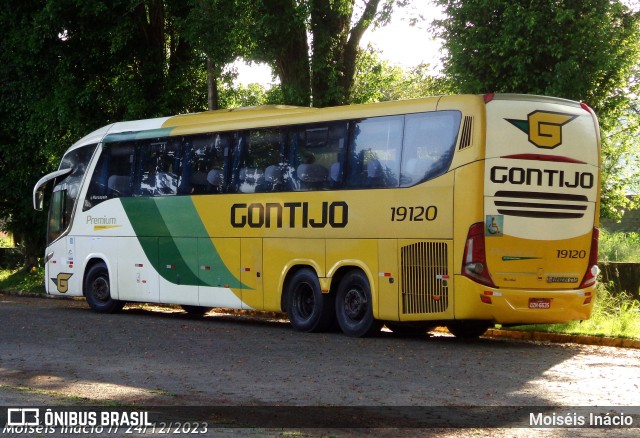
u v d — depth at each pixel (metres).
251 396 10.75
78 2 27.84
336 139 17.73
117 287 22.31
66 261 23.77
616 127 22.42
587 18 19.89
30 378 12.09
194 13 24.56
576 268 16.20
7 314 22.17
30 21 30.83
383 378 12.11
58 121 30.08
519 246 15.66
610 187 22.98
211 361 13.78
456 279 15.59
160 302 21.22
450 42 20.84
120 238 22.30
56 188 24.25
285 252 18.50
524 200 15.72
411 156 16.44
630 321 17.55
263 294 18.92
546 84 20.41
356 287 17.33
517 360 13.88
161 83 29.95
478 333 17.89
